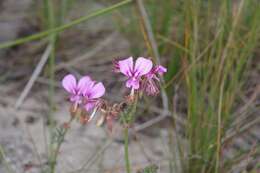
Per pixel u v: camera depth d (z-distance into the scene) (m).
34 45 0.93
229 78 0.74
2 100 0.82
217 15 0.81
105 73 0.88
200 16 0.78
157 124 0.78
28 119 0.78
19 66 0.89
